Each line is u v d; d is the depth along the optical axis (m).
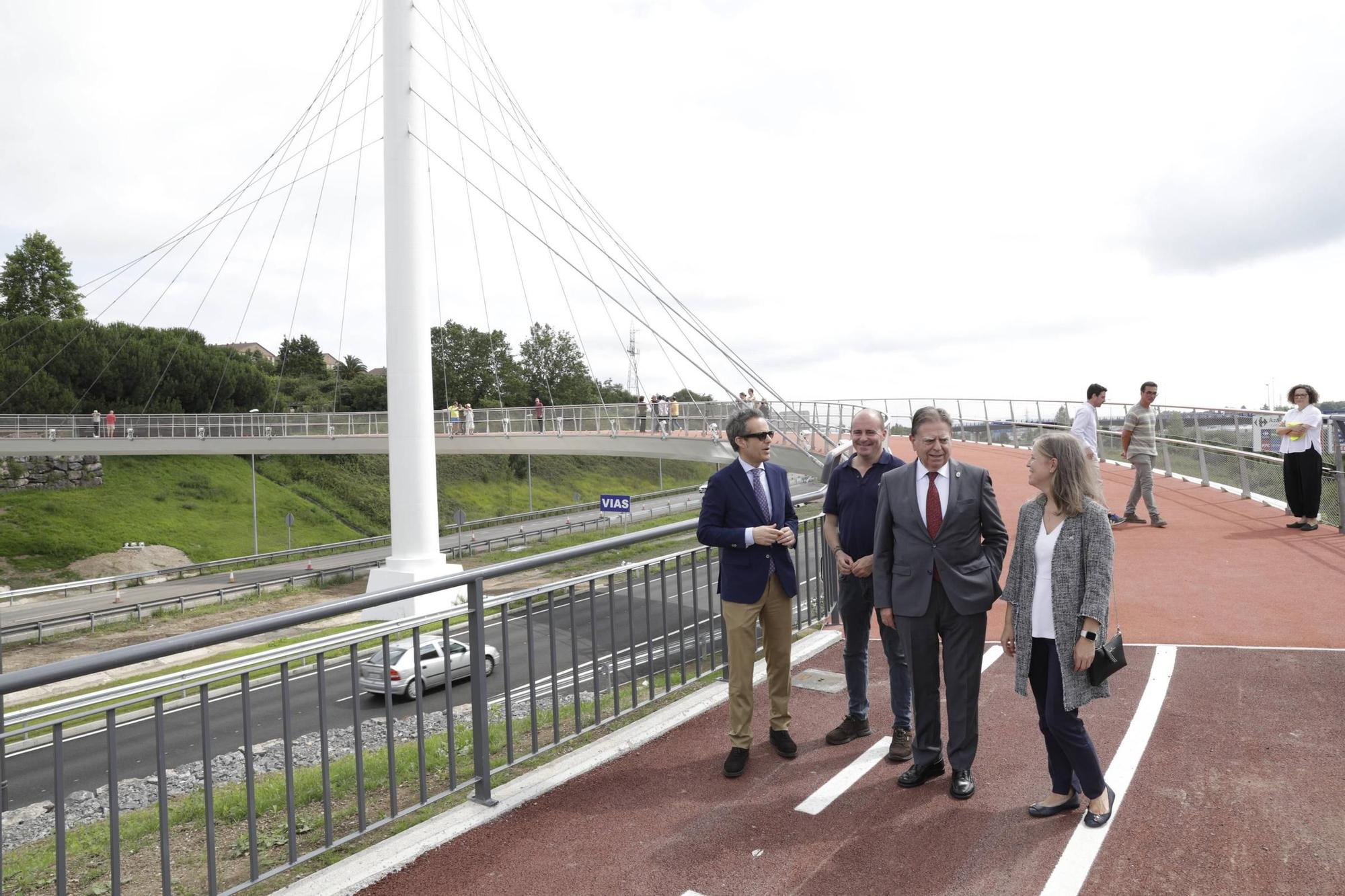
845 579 4.54
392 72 28.98
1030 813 3.62
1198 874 3.12
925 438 3.90
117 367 64.94
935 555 3.86
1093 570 3.34
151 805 8.04
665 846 3.51
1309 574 7.81
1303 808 3.54
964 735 3.82
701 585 9.06
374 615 21.36
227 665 3.07
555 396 99.88
